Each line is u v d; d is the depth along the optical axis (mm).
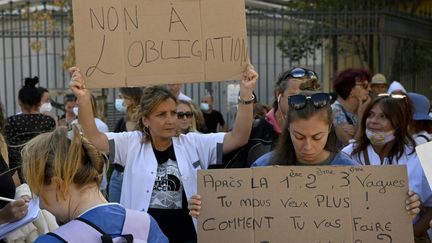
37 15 13977
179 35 3721
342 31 13891
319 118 3217
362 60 14781
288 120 3338
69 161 2438
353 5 15648
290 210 3131
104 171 2744
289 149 3438
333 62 14609
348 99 5914
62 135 2506
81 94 3703
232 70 3764
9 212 3090
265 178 3156
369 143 4293
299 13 13742
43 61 17031
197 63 3740
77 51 3678
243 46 3750
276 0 17750
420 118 4773
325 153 3398
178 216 4016
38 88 6969
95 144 3939
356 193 3088
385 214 3070
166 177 4039
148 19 3705
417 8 17953
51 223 3307
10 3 14055
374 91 9102
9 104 17281
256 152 4070
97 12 3678
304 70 4363
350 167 3094
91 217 2439
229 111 12570
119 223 2486
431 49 16828
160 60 3719
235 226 3162
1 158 3555
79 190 2492
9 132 5637
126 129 6762
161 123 4031
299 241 3119
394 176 3066
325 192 3109
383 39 14078
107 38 3688
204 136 4164
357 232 3084
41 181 2445
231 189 3174
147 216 2574
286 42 15797
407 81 16078
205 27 3736
